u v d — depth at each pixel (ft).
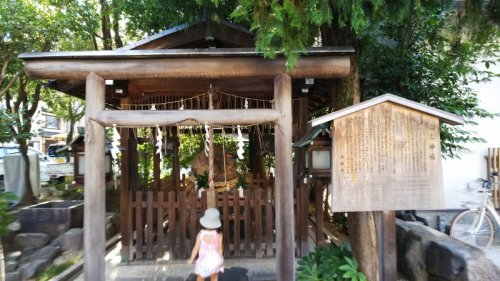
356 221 11.58
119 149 13.33
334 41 12.50
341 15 9.57
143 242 17.40
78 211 19.20
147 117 11.36
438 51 13.25
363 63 16.58
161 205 15.81
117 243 19.07
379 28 16.78
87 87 11.26
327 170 12.91
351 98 12.23
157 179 21.18
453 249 10.55
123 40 34.68
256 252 15.69
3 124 22.66
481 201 16.65
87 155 11.26
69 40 26.63
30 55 10.86
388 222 10.59
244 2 8.56
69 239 16.90
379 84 16.61
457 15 11.44
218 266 12.01
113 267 14.87
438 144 9.98
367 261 11.21
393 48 17.13
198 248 12.23
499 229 17.56
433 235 12.37
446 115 9.83
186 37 13.75
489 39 11.87
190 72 11.35
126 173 15.76
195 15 13.42
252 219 17.39
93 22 24.73
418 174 9.98
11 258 14.62
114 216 21.84
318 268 11.41
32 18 20.59
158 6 16.89
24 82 26.78
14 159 27.22
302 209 15.75
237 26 13.37
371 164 9.97
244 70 11.34
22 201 26.48
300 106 16.97
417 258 12.48
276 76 11.50
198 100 16.35
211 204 12.92
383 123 10.00
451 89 16.30
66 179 36.52
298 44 9.22
